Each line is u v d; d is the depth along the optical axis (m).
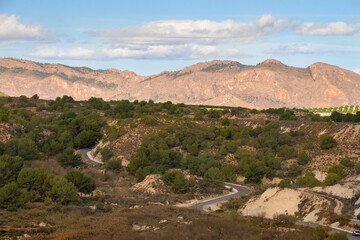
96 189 129.38
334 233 69.69
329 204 92.25
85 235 71.81
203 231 74.94
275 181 151.50
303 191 107.75
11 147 162.12
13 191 100.12
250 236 72.19
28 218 87.19
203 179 143.62
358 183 108.12
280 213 96.38
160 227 81.00
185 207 108.38
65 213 95.12
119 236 71.25
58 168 152.25
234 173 158.12
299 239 68.88
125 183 142.62
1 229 75.69
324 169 150.38
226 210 106.00
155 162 162.12
